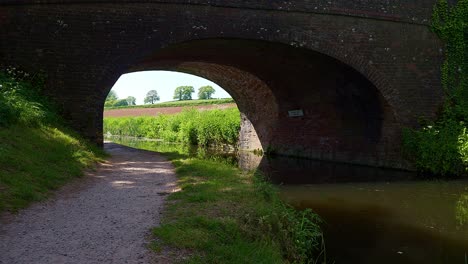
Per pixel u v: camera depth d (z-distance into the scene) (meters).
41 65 11.86
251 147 25.28
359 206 9.95
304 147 20.69
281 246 5.69
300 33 14.07
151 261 4.04
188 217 5.51
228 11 13.30
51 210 5.82
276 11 13.77
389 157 15.79
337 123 18.47
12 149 7.73
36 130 9.61
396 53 15.22
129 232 4.91
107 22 12.30
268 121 23.39
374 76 14.95
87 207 6.13
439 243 7.23
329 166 17.52
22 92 10.86
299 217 8.05
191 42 13.97
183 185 8.01
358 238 7.43
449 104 15.64
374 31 14.93
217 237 4.90
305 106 20.08
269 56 16.83
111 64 12.33
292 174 15.34
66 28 12.02
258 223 5.76
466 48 15.88
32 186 6.55
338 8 14.34
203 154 21.53
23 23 11.75
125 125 49.59
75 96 12.09
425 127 15.25
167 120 39.12
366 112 16.55
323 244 6.76
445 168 14.12
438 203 10.28
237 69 21.25
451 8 15.88
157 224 5.26
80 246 4.39
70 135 11.09
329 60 14.93
